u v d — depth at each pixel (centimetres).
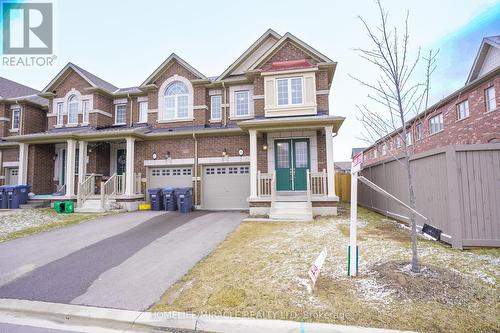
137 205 1330
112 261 575
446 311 327
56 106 1636
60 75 1616
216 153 1344
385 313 327
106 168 1580
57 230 871
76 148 1561
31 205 1377
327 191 1134
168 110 1494
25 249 668
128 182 1317
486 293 366
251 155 1124
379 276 429
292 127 1120
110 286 449
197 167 1356
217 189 1354
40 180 1539
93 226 924
